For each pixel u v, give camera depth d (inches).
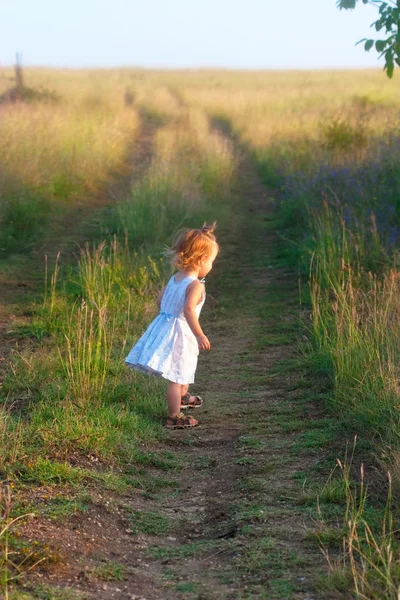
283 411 207.5
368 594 112.4
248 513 146.9
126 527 144.3
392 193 386.6
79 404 195.5
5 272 360.2
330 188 430.9
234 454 180.2
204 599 117.0
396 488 147.1
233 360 257.1
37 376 220.5
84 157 629.9
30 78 1546.5
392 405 177.5
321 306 284.4
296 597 115.4
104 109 976.9
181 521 149.8
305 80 2062.0
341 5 254.4
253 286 353.1
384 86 1577.3
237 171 699.4
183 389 207.2
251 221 513.7
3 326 282.7
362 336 218.4
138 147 841.5
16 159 521.3
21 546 125.7
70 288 327.6
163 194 491.2
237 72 3004.4
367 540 123.3
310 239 376.2
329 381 222.2
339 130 644.7
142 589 121.0
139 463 175.0
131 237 431.5
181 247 200.5
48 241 437.7
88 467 164.7
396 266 297.7
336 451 174.1
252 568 125.6
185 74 2667.3
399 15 250.4
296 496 153.8
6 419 179.2
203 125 981.2
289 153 683.4
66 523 138.6
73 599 113.7
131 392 214.2
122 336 264.5
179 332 197.2
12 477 151.6
